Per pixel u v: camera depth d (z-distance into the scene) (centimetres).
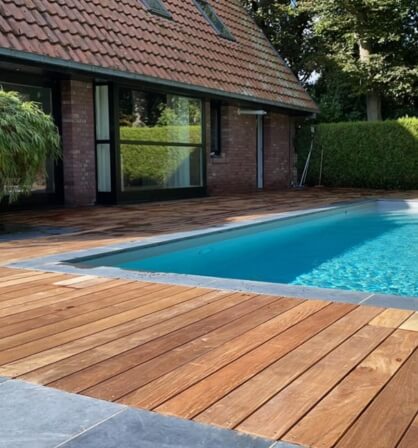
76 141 852
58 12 781
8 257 442
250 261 584
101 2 887
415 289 457
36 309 291
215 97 1070
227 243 598
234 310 286
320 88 1964
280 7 1811
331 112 1773
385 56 1625
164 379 196
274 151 1426
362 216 916
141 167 954
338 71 1698
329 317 270
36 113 591
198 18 1156
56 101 841
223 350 225
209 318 272
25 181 588
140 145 948
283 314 277
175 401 178
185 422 163
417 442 151
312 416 166
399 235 739
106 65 784
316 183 1526
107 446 149
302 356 217
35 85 812
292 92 1334
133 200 930
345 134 1445
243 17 1399
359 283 482
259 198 1059
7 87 775
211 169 1165
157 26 985
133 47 875
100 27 838
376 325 256
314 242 691
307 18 1864
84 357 219
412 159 1348
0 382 195
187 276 375
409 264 561
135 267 481
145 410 171
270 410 171
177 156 1042
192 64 1003
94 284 349
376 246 662
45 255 448
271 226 679
